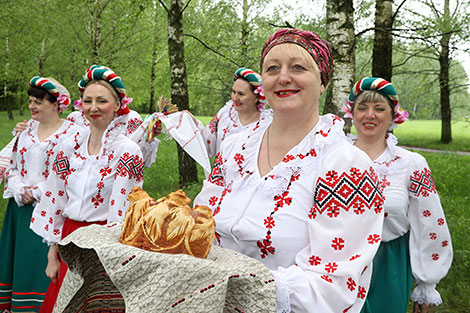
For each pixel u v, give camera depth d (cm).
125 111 297
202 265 111
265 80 145
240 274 114
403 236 273
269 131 156
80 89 304
